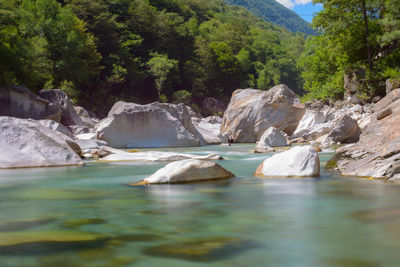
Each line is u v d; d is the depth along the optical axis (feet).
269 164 24.62
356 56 118.01
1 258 8.37
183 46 273.95
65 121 89.81
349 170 24.70
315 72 155.12
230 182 21.31
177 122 67.51
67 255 8.57
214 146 67.82
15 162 30.50
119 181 22.43
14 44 123.13
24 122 33.81
